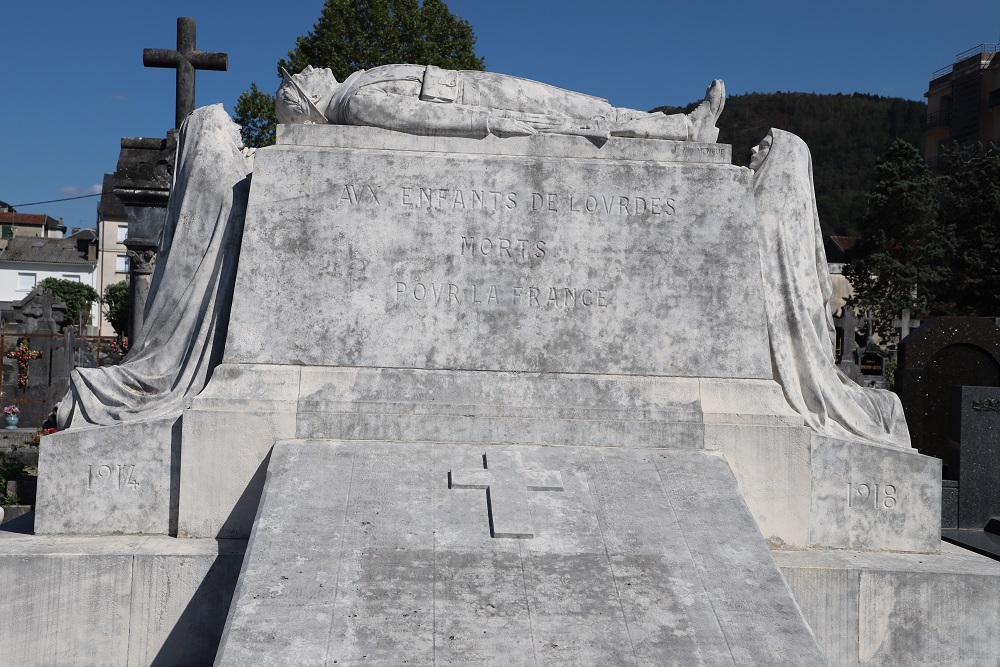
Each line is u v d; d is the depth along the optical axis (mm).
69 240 72500
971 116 45938
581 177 7113
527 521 5758
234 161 7352
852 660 6262
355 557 5414
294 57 27094
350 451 6387
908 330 27984
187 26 14812
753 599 5340
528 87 7629
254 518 6012
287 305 6855
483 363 6891
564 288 7012
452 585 5273
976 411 9102
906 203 36594
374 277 6918
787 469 6785
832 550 6797
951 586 6297
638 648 4957
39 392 18016
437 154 7086
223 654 4703
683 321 7043
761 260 7297
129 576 6066
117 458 6617
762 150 7660
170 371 7086
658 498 6125
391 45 26984
